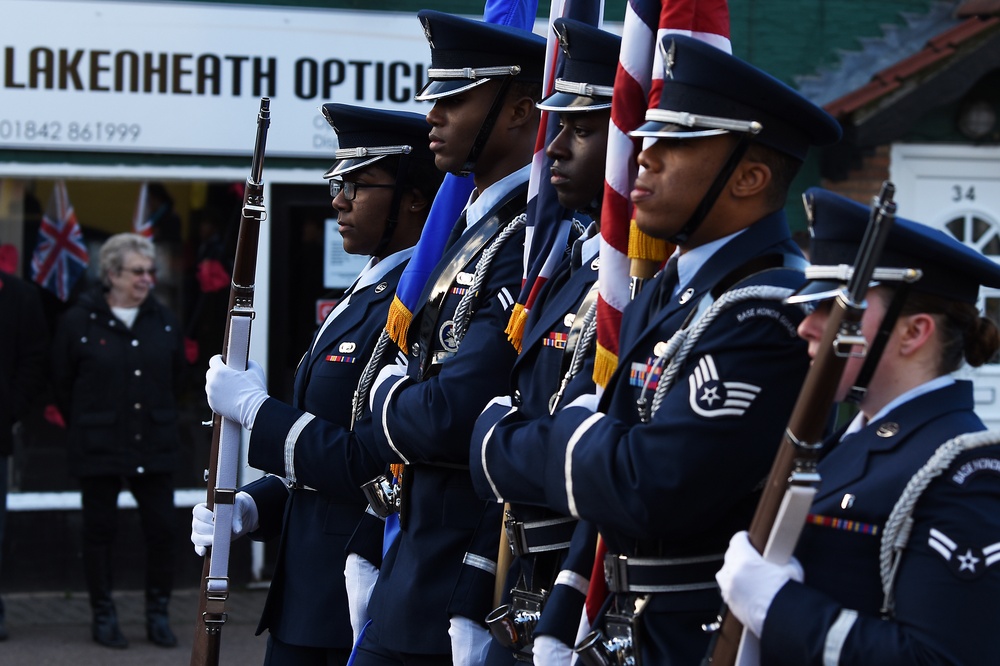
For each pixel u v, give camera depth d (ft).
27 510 62.90
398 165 34.40
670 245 24.27
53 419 63.16
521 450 23.97
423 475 29.86
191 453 64.39
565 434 22.12
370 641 31.09
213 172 63.46
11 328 56.49
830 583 18.57
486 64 30.14
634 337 23.12
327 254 64.49
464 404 28.25
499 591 28.32
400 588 29.96
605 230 24.56
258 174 30.30
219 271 64.23
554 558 26.13
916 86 66.08
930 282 18.76
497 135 30.40
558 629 24.16
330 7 63.67
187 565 64.44
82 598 63.10
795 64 67.77
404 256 34.78
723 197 21.88
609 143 24.64
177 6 62.54
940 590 17.48
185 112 63.00
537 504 24.13
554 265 27.71
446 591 29.40
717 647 19.10
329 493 32.19
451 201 32.27
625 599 22.35
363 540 32.68
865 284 17.16
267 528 35.86
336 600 33.42
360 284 35.17
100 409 56.29
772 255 21.80
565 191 26.84
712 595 21.45
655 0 24.61
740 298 21.11
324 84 63.82
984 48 65.77
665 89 21.97
